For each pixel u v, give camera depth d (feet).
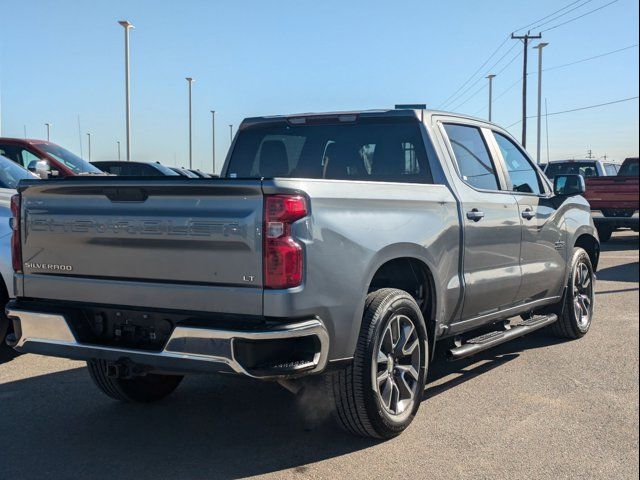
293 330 11.73
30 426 15.21
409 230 14.55
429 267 15.21
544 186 21.94
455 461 13.17
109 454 13.64
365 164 17.67
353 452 13.65
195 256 12.25
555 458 13.32
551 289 21.42
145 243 12.71
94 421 15.53
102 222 13.12
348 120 17.89
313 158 18.44
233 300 11.92
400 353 14.40
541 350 21.79
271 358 11.83
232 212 11.96
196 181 12.11
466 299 16.71
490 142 19.39
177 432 14.84
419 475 12.56
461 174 17.40
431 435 14.51
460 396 17.13
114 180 12.87
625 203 52.06
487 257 17.56
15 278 14.35
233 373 11.66
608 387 17.80
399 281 15.70
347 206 13.03
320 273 12.21
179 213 12.36
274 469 12.88
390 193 14.20
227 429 15.02
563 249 21.90
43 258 13.98
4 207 20.76
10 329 20.45
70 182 13.38
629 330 24.58
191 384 18.43
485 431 14.73
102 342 13.19
